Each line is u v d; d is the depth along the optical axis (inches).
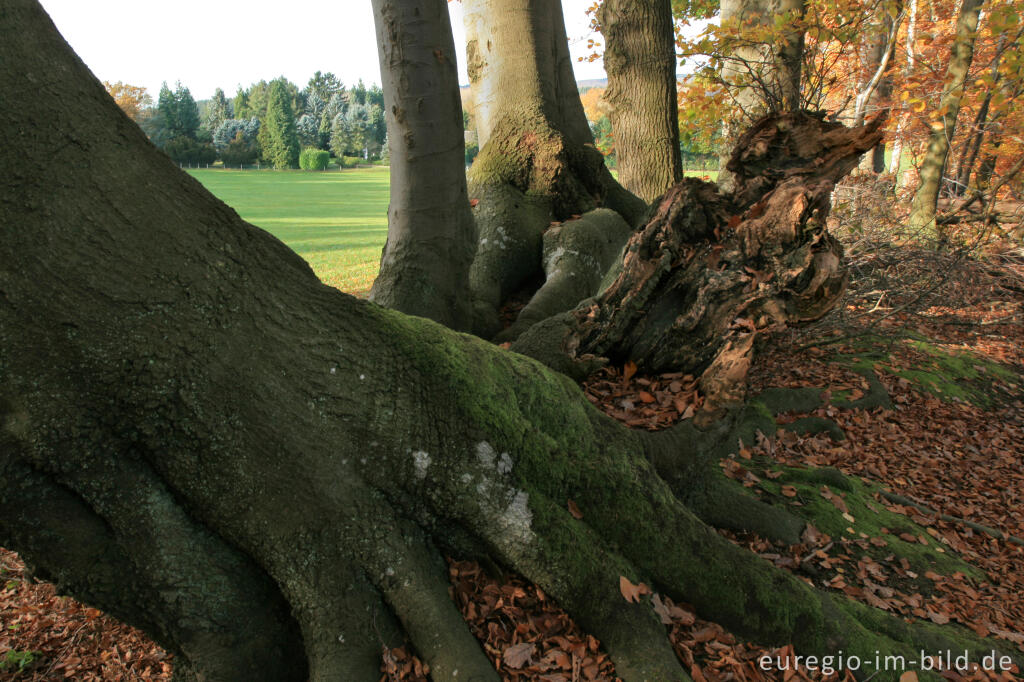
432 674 115.8
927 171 546.6
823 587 167.3
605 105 436.5
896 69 536.4
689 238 181.2
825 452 251.3
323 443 113.6
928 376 336.2
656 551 139.1
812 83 466.3
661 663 123.9
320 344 115.6
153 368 98.8
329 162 3622.0
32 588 214.4
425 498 123.5
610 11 413.7
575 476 134.6
